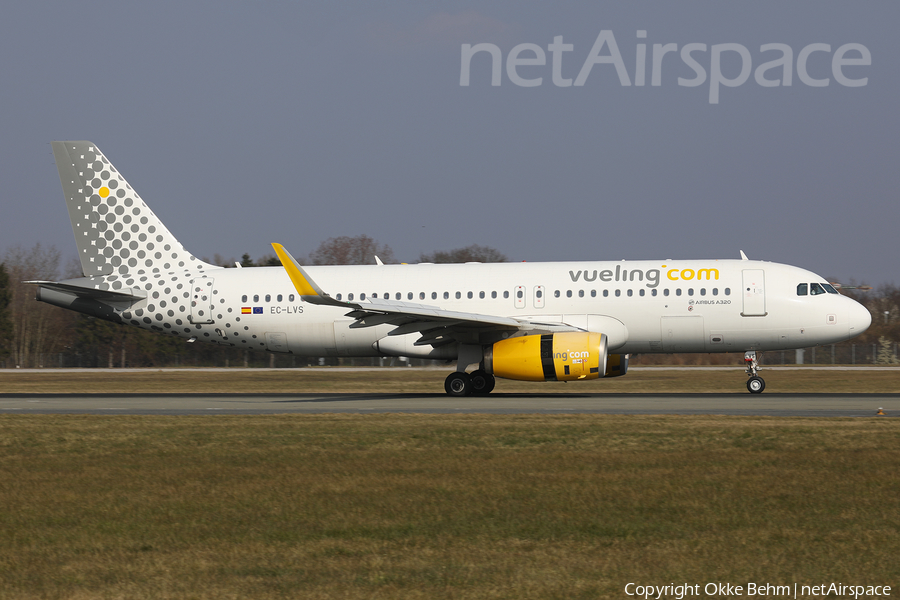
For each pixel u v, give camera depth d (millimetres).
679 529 32719
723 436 56719
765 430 59531
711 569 27969
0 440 60406
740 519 34031
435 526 33469
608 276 99188
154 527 34062
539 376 92312
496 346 94000
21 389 133375
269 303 106375
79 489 41781
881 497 37500
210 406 92500
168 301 108438
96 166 111062
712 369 180000
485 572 27688
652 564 28484
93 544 31641
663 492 38938
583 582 26719
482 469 45375
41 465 49188
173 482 43219
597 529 32750
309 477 43812
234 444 56719
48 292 110812
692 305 97125
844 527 32781
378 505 37125
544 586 26359
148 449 55062
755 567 28125
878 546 30281
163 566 28750
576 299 98938
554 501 37406
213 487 41719
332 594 25672
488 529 32906
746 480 41406
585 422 67062
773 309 96125
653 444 53656
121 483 43219
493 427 63906
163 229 110812
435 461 48250
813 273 99125
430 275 103750
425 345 102812
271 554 29922
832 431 58500
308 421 70875
